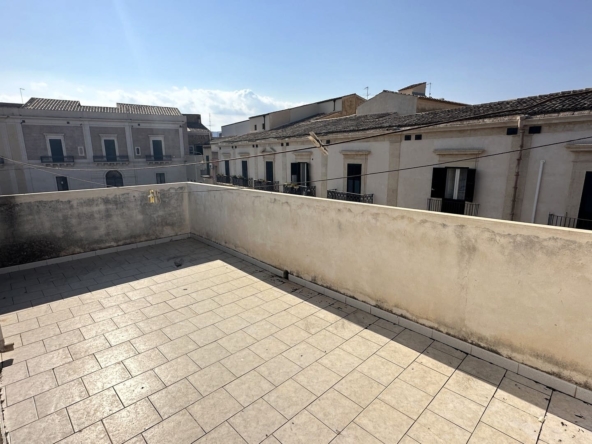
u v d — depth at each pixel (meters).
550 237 3.95
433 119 11.38
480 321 4.74
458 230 4.75
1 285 7.70
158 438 3.56
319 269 7.11
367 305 6.26
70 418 3.85
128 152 31.05
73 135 28.38
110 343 5.38
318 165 15.64
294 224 7.50
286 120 26.88
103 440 3.54
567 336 3.99
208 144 34.34
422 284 5.33
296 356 4.97
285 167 17.97
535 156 8.63
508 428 3.63
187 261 9.34
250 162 21.27
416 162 11.42
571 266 3.84
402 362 4.78
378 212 5.75
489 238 4.46
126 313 6.37
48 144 27.45
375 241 5.89
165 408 3.99
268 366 4.75
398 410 3.92
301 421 3.78
